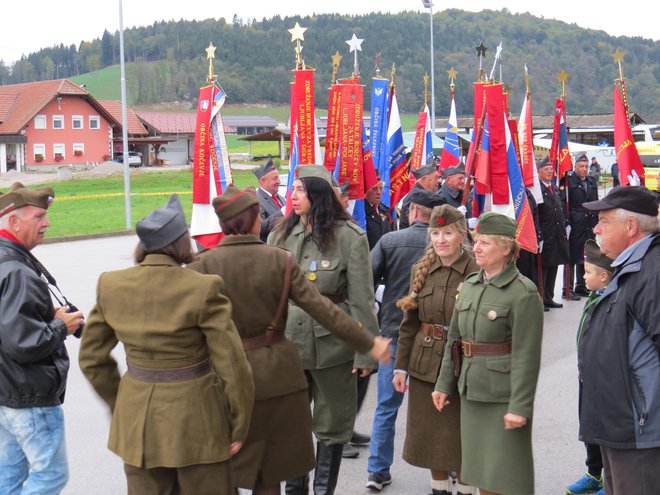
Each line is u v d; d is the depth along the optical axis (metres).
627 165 8.11
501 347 4.34
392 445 5.48
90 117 72.31
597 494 5.16
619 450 3.79
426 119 12.34
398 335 5.53
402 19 134.75
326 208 5.05
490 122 8.84
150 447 3.51
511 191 9.02
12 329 3.92
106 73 156.00
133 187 46.00
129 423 3.56
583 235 12.47
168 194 40.06
